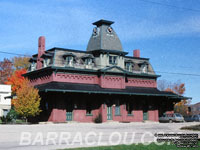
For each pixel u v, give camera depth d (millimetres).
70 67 48594
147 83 58812
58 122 46125
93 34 55438
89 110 50812
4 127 34844
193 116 65438
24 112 44094
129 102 55156
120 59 54406
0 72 85250
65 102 47500
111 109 51812
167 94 57031
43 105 48938
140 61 59500
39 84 51750
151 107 58094
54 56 48188
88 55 51062
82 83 50062
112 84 52188
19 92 44625
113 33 55406
